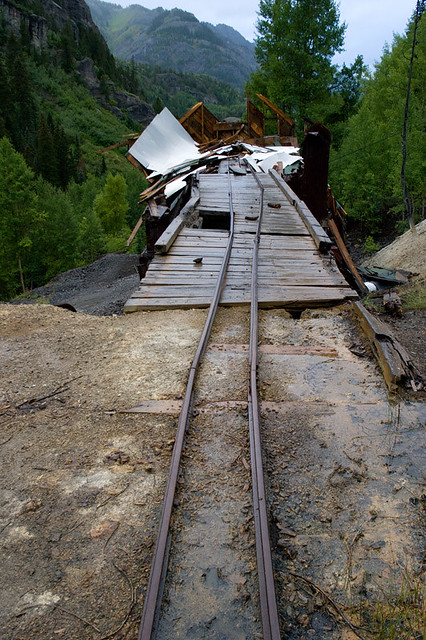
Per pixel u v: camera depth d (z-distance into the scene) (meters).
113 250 54.28
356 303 6.00
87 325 6.41
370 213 23.97
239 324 5.99
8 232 40.94
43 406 4.35
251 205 11.74
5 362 5.30
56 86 172.00
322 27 30.30
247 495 3.15
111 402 4.36
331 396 4.39
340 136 32.22
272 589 2.40
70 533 2.91
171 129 22.44
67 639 2.29
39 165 103.88
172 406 4.23
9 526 2.97
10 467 3.53
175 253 8.45
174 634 2.29
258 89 33.16
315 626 2.35
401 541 2.83
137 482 3.33
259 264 7.91
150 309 6.57
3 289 42.72
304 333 5.77
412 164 18.50
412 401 4.30
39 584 2.58
